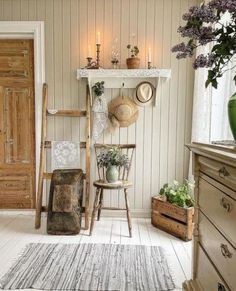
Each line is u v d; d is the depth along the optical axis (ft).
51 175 9.59
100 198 9.40
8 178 10.52
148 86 9.89
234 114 4.03
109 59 9.99
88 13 9.88
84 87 10.11
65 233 8.85
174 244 8.25
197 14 3.59
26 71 10.25
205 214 4.46
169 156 10.28
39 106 10.11
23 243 8.22
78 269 6.82
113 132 10.22
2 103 10.36
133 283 6.27
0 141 10.44
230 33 3.69
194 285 4.83
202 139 9.05
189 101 10.09
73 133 10.27
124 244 8.22
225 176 3.47
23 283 6.22
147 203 10.43
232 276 3.39
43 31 9.89
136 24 9.87
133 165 10.33
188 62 9.95
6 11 9.88
